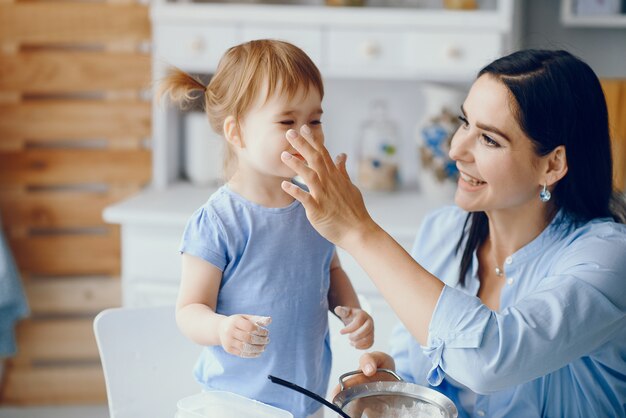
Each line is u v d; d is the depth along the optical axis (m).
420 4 2.57
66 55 2.51
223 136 1.30
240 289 1.21
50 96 2.64
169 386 1.48
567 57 1.24
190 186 2.62
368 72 2.44
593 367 1.27
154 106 2.53
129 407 1.45
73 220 2.60
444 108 2.47
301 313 1.23
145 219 2.22
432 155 2.49
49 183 2.58
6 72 2.52
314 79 1.22
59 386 2.71
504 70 1.22
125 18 2.50
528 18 2.65
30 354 2.68
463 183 1.26
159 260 2.27
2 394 2.70
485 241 1.41
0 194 2.58
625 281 1.17
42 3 2.50
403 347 1.49
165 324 1.49
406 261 1.12
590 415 1.27
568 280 1.15
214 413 1.09
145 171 2.58
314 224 1.13
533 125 1.19
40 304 2.65
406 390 1.12
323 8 2.42
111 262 2.62
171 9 2.42
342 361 1.57
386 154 2.56
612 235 1.23
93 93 2.65
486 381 1.09
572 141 1.23
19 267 2.61
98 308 2.67
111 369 1.44
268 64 1.19
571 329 1.11
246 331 1.08
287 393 1.23
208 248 1.20
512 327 1.09
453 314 1.09
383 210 2.34
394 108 2.72
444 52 2.42
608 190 1.31
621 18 2.49
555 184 1.31
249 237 1.21
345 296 1.36
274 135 1.19
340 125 2.74
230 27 2.43
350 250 1.14
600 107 1.26
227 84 1.24
